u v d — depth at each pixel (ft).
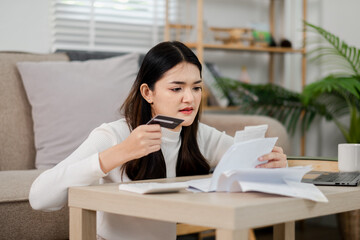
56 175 3.49
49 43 8.80
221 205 2.52
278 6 11.20
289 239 3.95
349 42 9.87
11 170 6.14
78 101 6.51
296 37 11.07
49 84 6.56
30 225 4.89
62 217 5.06
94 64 6.97
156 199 2.81
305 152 10.73
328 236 9.12
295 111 9.76
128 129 4.18
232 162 3.22
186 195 2.94
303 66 10.48
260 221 2.60
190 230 6.97
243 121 6.94
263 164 3.73
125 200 2.99
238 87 9.79
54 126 6.37
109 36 9.30
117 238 3.87
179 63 3.79
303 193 2.95
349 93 8.79
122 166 4.09
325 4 10.41
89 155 3.76
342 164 4.46
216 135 4.95
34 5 8.62
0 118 6.47
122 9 9.39
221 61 10.67
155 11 9.68
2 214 4.75
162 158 4.17
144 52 9.64
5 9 8.39
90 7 9.09
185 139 4.37
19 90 6.70
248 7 10.94
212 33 9.97
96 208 3.17
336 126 10.06
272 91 9.49
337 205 3.19
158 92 3.87
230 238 2.47
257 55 11.09
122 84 6.88
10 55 6.91
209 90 9.64
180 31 10.01
